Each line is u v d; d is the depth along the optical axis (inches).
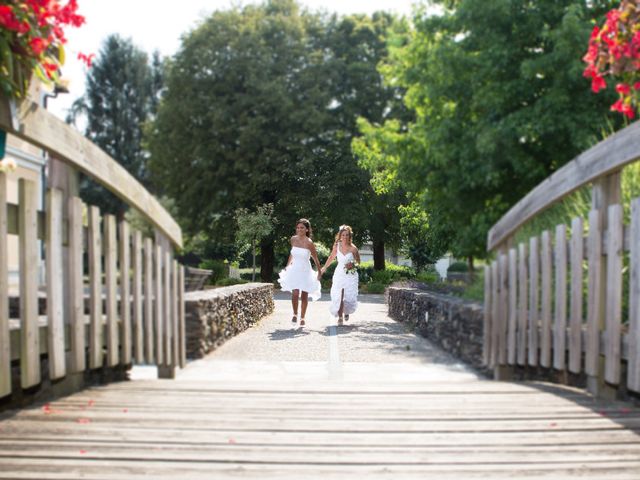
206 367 195.9
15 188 434.0
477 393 150.4
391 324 355.9
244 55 741.9
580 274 154.9
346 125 789.2
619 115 234.1
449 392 150.7
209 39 743.1
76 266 146.3
